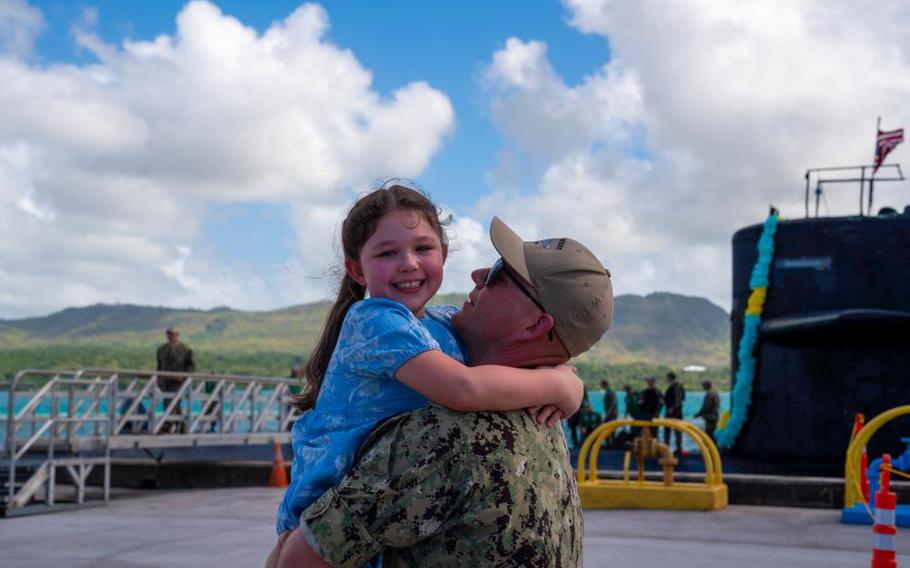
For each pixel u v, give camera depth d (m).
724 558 8.19
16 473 13.17
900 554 8.29
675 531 9.75
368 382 1.97
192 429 14.11
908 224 14.97
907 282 14.89
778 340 15.97
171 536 9.46
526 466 1.89
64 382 12.20
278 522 2.08
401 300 2.11
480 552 1.85
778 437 15.88
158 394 13.60
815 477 13.20
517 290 2.07
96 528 10.09
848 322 14.69
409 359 1.89
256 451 18.75
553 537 1.92
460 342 2.18
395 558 1.89
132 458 16.06
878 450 14.91
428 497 1.83
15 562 8.05
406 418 1.89
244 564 7.94
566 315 2.05
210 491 14.21
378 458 1.86
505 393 1.89
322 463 1.95
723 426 17.53
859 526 10.16
